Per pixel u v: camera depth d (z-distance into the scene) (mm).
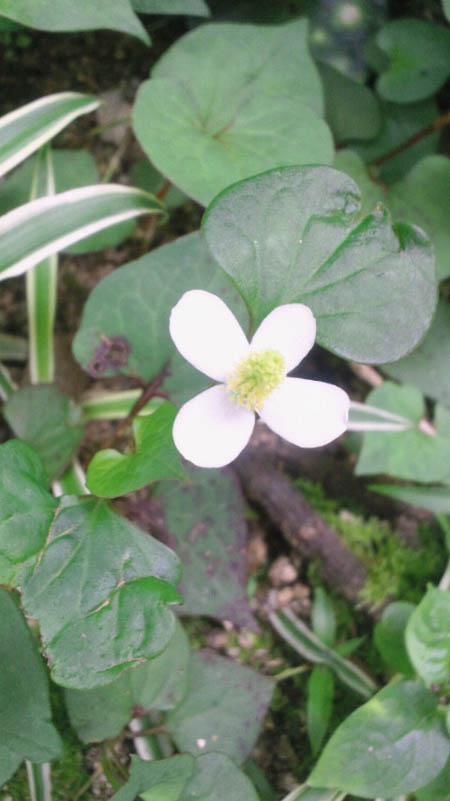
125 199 156
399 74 182
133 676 134
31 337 169
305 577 174
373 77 192
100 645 107
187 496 156
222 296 145
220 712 140
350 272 123
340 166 179
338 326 122
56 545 113
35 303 169
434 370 181
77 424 157
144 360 144
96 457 120
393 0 194
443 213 178
